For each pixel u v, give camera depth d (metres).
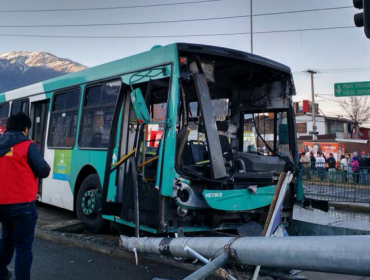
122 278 4.91
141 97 5.57
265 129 7.48
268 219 3.77
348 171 13.55
